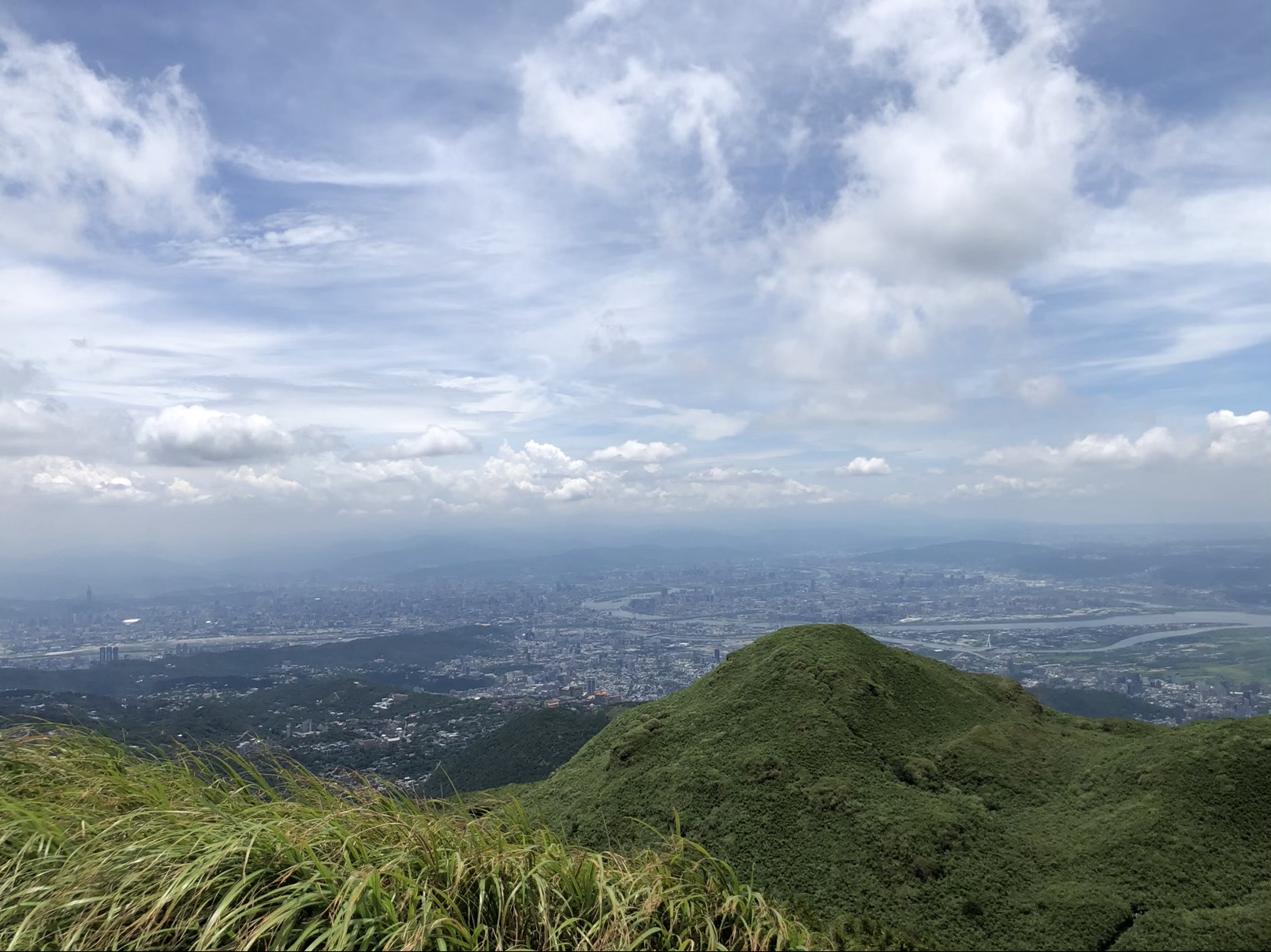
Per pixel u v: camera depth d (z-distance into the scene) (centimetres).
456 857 862
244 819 921
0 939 780
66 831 912
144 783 1040
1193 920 1947
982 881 2339
